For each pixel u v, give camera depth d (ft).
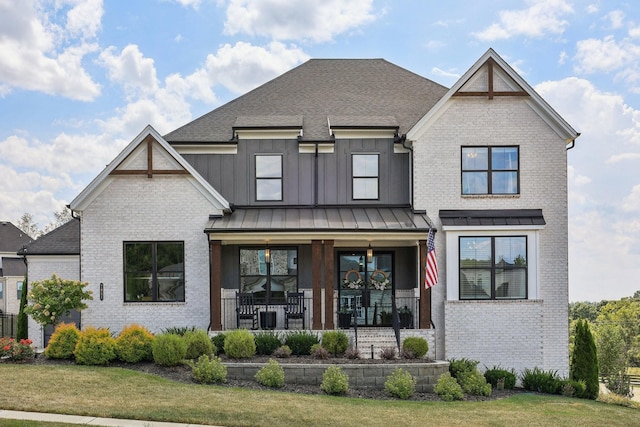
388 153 69.00
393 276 68.39
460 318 61.67
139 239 62.69
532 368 61.36
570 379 60.23
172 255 63.26
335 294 68.28
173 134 70.33
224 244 65.92
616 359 127.03
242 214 66.28
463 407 45.06
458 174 64.13
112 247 62.54
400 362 52.54
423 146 64.34
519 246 63.00
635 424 44.21
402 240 64.44
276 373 47.44
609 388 115.03
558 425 41.04
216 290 60.13
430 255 58.08
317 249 61.16
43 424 31.81
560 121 63.72
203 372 46.06
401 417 39.55
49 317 57.41
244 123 69.00
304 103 75.41
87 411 35.12
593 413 47.19
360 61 83.66
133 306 62.18
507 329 61.67
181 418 34.96
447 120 64.34
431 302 62.75
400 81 79.82
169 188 63.10
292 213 66.69
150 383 43.27
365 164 69.15
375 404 43.37
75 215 66.13
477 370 56.49
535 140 64.34
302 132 69.82
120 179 62.95
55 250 69.97
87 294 59.11
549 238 63.72
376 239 61.62
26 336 70.69
